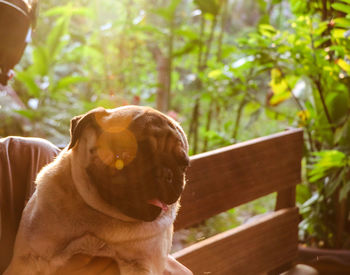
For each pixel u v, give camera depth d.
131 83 6.82
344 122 3.70
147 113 1.21
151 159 1.16
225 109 5.56
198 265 2.38
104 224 1.25
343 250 3.55
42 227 1.27
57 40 6.15
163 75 6.76
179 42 7.23
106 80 6.75
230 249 2.56
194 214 2.33
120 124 1.20
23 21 1.61
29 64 7.12
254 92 4.89
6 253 1.54
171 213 1.34
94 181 1.21
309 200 3.82
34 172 1.62
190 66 7.65
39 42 6.80
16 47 1.61
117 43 6.85
